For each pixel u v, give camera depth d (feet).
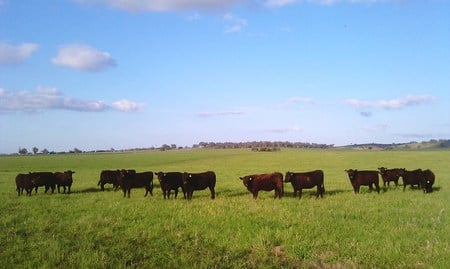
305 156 297.94
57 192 96.53
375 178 85.97
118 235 47.42
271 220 52.80
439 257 37.60
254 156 317.42
